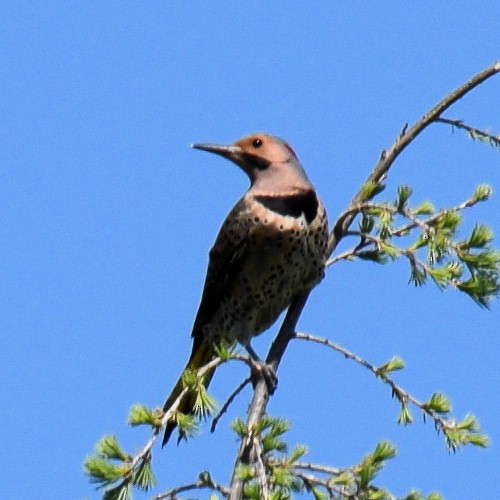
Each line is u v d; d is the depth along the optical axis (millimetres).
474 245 9828
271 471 8297
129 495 8281
